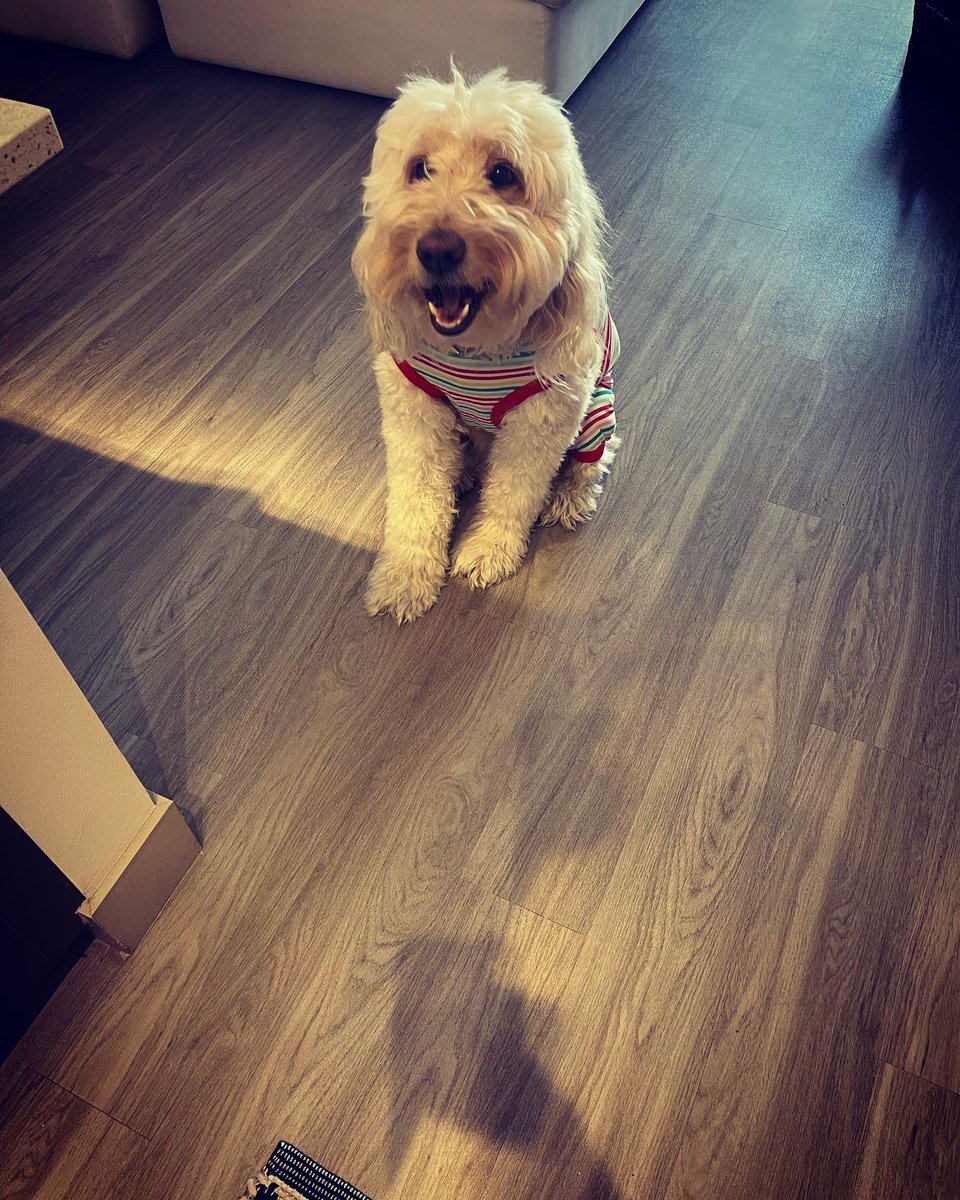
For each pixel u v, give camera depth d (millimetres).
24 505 1878
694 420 2027
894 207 2471
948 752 1562
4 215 2484
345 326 2197
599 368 1644
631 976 1353
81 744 1167
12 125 724
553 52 2490
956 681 1641
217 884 1430
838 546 1818
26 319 2229
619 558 1809
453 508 1788
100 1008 1324
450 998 1335
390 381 1570
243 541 1824
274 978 1350
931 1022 1313
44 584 1762
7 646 1009
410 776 1536
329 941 1381
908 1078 1271
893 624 1710
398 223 1288
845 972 1354
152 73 2932
